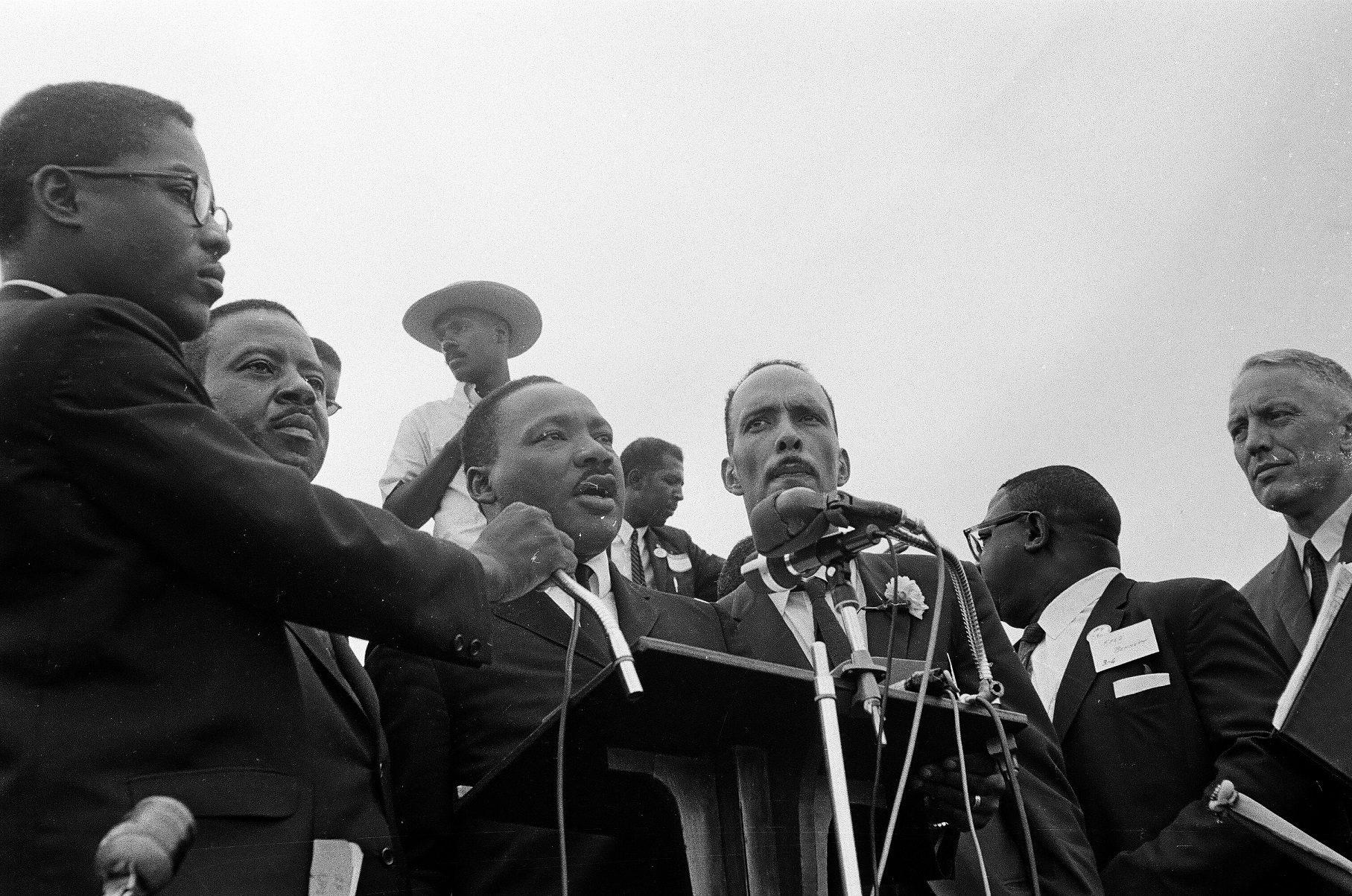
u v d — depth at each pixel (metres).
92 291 3.02
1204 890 4.03
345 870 2.72
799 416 4.63
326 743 3.27
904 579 4.16
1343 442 4.94
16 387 2.68
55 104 3.12
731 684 2.71
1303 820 4.09
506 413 4.38
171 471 2.67
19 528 2.64
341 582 2.72
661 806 3.03
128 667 2.63
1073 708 4.54
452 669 3.83
